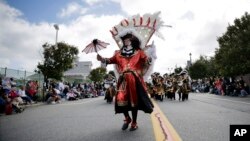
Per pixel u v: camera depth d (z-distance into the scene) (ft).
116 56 19.62
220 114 28.58
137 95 18.31
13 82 57.52
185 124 21.57
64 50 100.99
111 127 20.85
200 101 53.83
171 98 62.95
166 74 67.46
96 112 33.22
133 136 17.20
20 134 19.44
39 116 31.73
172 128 19.72
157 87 57.16
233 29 121.19
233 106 39.88
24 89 55.31
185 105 42.27
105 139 16.56
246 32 104.42
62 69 102.01
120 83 18.54
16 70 63.72
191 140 15.81
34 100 61.72
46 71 99.35
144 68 19.42
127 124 19.58
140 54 19.17
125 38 19.42
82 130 19.92
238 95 78.02
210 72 201.36
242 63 102.17
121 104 17.88
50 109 41.96
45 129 21.13
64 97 75.51
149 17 20.98
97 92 105.70
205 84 122.52
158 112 30.58
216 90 94.32
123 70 18.62
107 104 49.39
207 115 27.61
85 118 27.14
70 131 19.67
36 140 17.04
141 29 21.12
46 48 101.19
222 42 124.06
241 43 104.94
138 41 19.54
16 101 39.40
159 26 20.90
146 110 18.17
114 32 21.36
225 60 108.37
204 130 18.90
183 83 58.39
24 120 28.43
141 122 23.02
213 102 50.16
